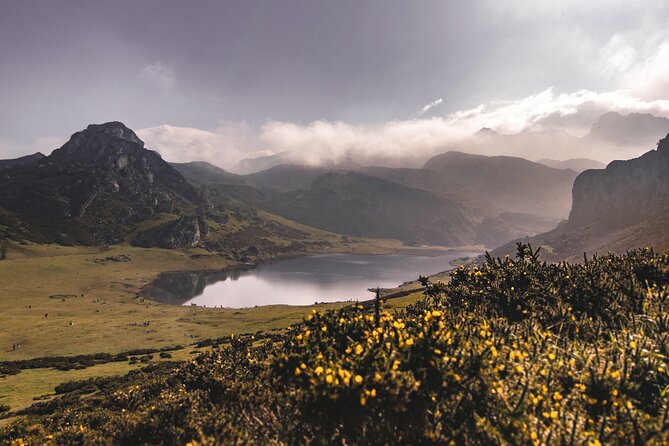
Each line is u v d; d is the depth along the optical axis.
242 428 5.55
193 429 6.27
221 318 142.62
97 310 167.25
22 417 30.41
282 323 117.44
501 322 7.53
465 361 5.17
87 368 67.69
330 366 5.21
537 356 5.79
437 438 4.29
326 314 7.29
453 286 10.96
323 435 4.52
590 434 4.05
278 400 5.96
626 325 7.10
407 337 5.86
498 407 4.58
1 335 108.69
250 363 9.09
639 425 4.07
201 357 11.28
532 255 11.94
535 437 3.96
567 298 8.51
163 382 17.27
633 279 9.00
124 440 7.65
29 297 195.38
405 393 4.64
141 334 110.75
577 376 5.08
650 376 4.98
